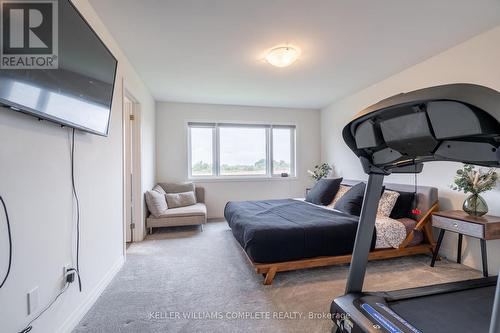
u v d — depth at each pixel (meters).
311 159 5.15
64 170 1.47
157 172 4.50
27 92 1.05
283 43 2.38
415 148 1.12
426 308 1.43
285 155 5.11
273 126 5.04
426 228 2.63
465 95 0.80
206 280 2.19
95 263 1.88
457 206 2.54
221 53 2.60
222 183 4.77
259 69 3.03
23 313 1.13
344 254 2.29
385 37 2.29
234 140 4.89
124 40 2.32
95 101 1.65
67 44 1.33
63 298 1.44
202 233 3.69
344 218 2.56
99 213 1.96
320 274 2.30
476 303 1.49
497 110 0.75
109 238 2.18
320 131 5.16
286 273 2.32
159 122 4.50
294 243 2.15
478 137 0.88
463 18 2.00
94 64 1.62
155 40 2.32
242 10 1.87
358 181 3.77
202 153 4.77
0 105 0.97
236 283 2.13
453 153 0.98
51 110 1.21
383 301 1.46
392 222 2.57
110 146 2.21
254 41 2.35
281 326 1.56
